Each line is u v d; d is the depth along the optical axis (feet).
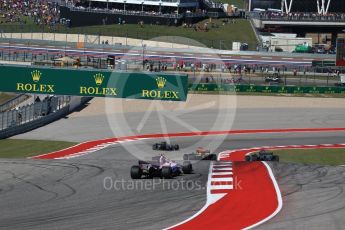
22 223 146.20
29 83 439.63
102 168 236.22
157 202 168.35
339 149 379.76
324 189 192.03
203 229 138.21
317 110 567.59
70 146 371.56
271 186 197.57
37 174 222.89
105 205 165.17
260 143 399.44
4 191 190.90
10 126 418.10
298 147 386.32
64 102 529.86
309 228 139.33
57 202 171.12
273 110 556.92
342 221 146.00
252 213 155.33
